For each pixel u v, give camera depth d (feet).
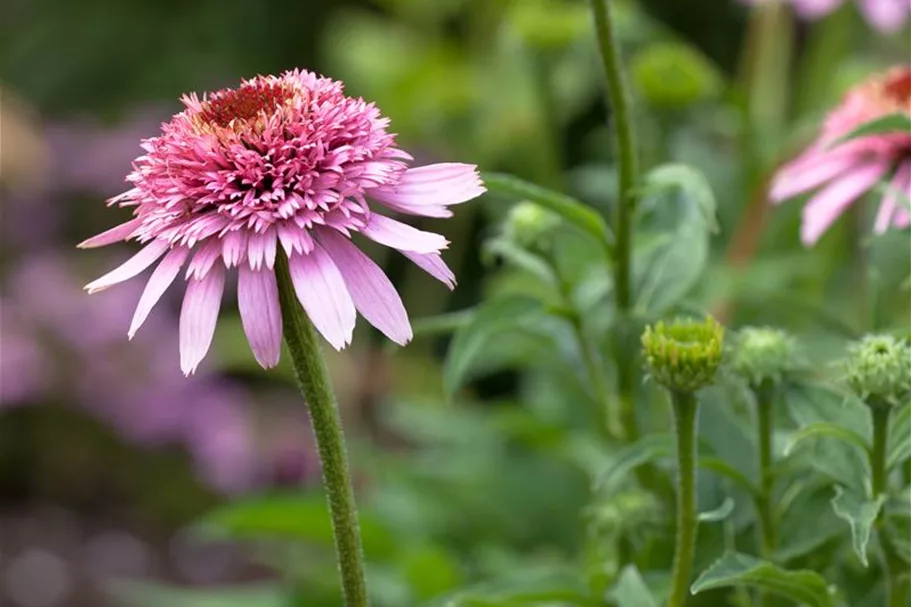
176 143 2.30
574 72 4.15
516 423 3.18
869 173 2.76
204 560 5.50
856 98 2.82
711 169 3.91
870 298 2.74
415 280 5.32
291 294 2.29
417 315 5.29
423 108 4.74
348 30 5.46
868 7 3.54
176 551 5.58
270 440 5.56
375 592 3.30
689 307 2.69
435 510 3.48
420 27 5.61
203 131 2.30
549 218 2.79
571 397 3.52
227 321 5.60
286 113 2.30
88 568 5.49
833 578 2.61
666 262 2.74
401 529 3.39
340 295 2.23
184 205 2.29
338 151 2.28
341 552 2.31
